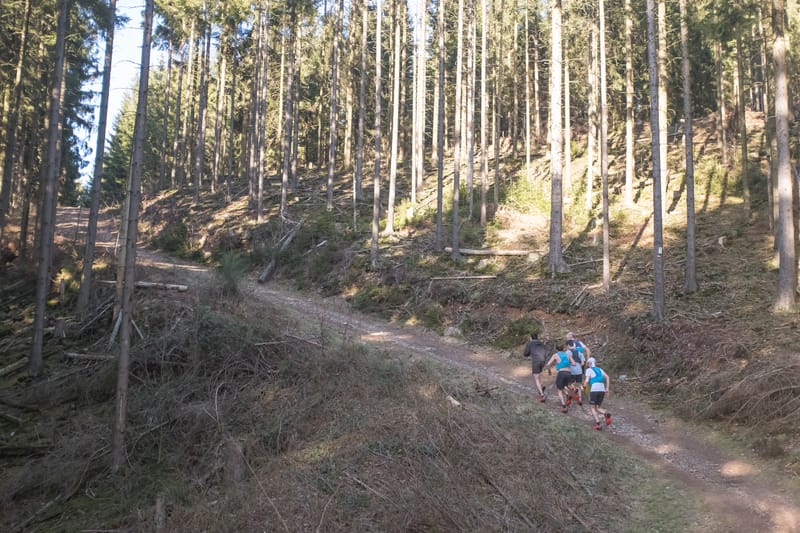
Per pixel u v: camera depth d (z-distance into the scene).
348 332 17.55
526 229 25.72
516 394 13.05
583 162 34.22
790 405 10.16
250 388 12.21
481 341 17.67
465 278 21.23
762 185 24.14
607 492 8.42
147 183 51.59
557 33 19.55
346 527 7.20
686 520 7.59
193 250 30.77
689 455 9.91
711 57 31.98
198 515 7.74
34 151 22.80
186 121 47.06
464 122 39.56
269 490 8.19
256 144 38.59
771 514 7.52
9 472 10.10
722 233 20.91
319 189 38.47
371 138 46.03
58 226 35.09
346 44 39.66
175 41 42.09
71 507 9.00
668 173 29.06
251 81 42.00
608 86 31.83
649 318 15.67
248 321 14.67
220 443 10.00
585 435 10.58
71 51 21.97
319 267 25.17
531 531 7.11
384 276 22.64
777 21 14.52
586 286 18.66
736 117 32.72
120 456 9.95
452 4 30.52
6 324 16.86
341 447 9.40
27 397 12.74
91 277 18.61
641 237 22.38
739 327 13.88
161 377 12.63
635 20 26.80
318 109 46.38
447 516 7.37
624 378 14.11
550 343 16.47
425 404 10.65
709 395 11.81
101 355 13.93
